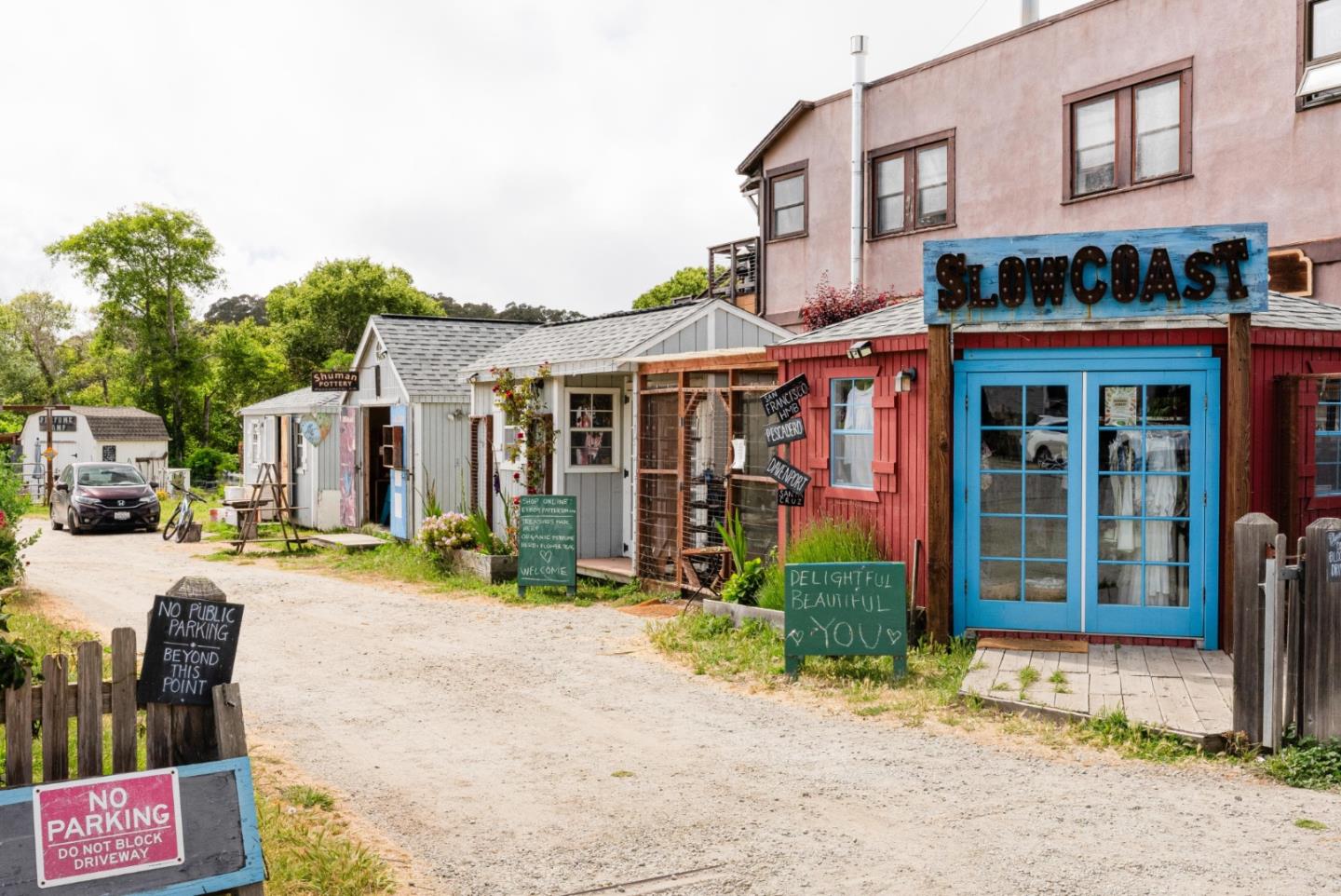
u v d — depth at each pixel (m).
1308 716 6.73
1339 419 10.15
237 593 15.48
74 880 4.10
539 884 5.10
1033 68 17.06
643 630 11.85
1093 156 16.31
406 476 20.77
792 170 21.41
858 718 8.09
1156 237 8.93
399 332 21.98
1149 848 5.38
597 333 16.41
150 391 57.50
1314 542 6.71
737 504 12.89
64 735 4.66
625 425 16.12
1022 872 5.10
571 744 7.59
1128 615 9.66
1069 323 9.34
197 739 4.71
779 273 21.83
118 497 25.80
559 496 14.17
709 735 7.76
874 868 5.20
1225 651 9.33
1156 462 9.58
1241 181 14.30
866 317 11.98
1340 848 5.34
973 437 9.95
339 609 13.95
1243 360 8.95
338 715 8.48
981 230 17.84
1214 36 14.59
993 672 8.75
